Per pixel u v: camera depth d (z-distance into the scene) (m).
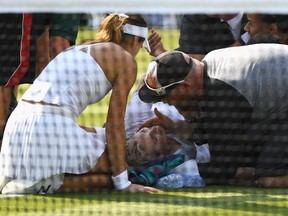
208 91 14.76
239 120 14.67
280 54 14.81
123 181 14.20
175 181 14.63
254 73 14.61
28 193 14.07
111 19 14.94
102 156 14.37
